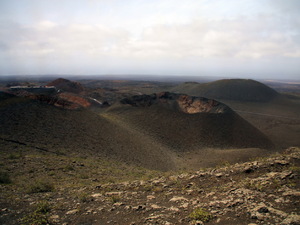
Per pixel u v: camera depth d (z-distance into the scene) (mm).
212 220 6242
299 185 7664
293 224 5289
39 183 12383
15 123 31953
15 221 7285
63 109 44031
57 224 7074
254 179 9102
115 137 40281
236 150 42781
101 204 8820
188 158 41594
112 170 21562
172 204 8055
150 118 60000
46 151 26625
